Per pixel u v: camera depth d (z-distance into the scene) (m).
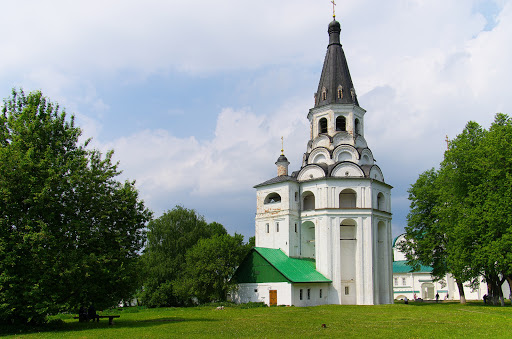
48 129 34.28
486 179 50.00
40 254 29.61
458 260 51.00
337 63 74.12
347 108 71.75
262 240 69.88
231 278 64.31
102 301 33.25
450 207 53.94
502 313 44.09
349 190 67.25
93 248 33.12
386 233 69.12
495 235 48.03
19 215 30.80
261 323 34.91
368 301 62.78
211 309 53.94
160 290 67.19
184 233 78.38
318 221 65.81
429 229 64.62
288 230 66.56
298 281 58.12
